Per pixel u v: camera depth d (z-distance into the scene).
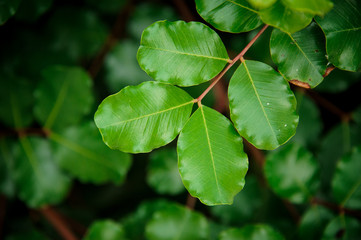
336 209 0.59
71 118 0.61
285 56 0.49
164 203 0.63
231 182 0.48
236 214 0.63
